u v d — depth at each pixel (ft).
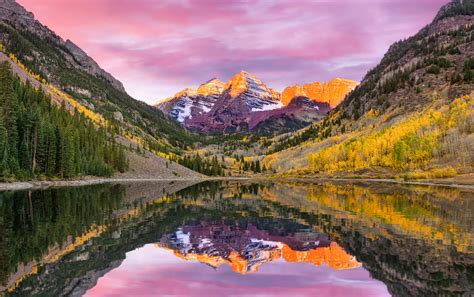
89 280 70.08
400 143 613.11
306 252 94.17
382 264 80.89
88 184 408.46
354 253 91.35
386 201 219.41
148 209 183.83
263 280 71.77
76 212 165.07
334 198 245.45
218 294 63.52
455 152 537.24
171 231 123.24
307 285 68.69
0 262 81.00
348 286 67.62
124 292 63.87
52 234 113.50
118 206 193.06
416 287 65.77
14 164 331.16
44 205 186.80
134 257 88.33
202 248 99.35
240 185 473.67
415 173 517.14
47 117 425.69
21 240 103.86
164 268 79.77
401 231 117.70
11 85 370.32
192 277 73.46
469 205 193.88
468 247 94.68
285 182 582.35
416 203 205.67
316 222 140.36
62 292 63.00
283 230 125.39
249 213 170.30
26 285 66.13
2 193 253.44
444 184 431.43
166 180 620.49
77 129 496.64
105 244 101.14
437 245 97.14
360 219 145.38
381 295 62.75
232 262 85.40
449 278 70.49
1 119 322.34
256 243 105.81
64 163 400.88
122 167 568.41
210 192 321.73
